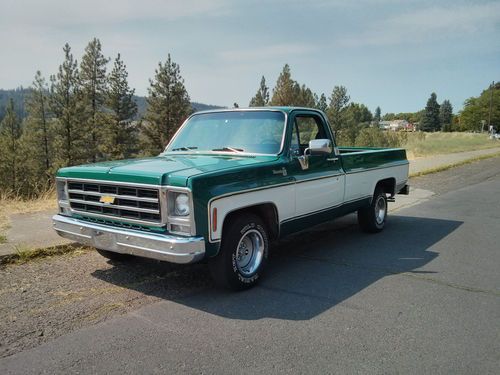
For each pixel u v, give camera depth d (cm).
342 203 658
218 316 425
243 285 487
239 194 462
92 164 525
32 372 327
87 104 4897
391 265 593
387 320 418
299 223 569
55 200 1017
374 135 4019
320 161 599
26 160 4659
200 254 420
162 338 379
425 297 477
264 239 510
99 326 401
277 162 525
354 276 546
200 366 336
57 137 4688
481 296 481
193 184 417
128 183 447
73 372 327
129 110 5072
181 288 497
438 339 381
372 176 733
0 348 360
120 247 452
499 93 11612
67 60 4641
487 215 940
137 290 489
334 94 5128
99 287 496
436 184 1457
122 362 341
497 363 343
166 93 4947
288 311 438
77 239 495
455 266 589
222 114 620
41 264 570
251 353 356
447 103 15788
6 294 471
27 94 4706
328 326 405
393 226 842
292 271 565
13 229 710
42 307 440
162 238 420
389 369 333
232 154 560
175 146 624
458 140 5756
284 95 4884
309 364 340
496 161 2395
